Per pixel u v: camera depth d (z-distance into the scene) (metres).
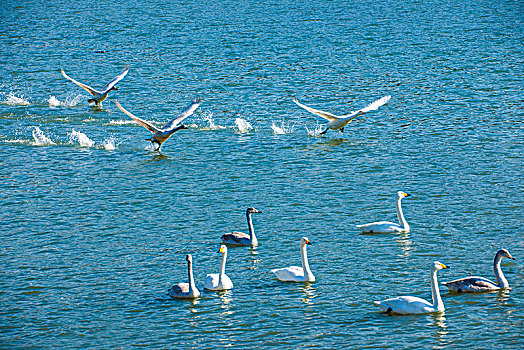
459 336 20.20
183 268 25.02
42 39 75.69
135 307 22.30
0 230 28.44
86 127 44.69
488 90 50.72
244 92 52.34
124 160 37.94
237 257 25.89
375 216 29.33
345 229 28.11
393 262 25.08
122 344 20.17
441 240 26.77
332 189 32.69
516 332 20.33
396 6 94.19
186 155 38.59
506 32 73.88
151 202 31.52
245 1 102.06
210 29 79.12
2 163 37.44
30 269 24.94
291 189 32.81
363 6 94.69
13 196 32.44
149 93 52.81
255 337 20.41
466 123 43.03
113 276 24.39
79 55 67.31
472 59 61.09
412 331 20.55
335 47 67.69
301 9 92.94
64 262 25.47
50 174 35.69
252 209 26.97
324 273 24.38
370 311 21.80
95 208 30.88
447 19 82.75
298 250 26.34
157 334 20.67
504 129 41.47
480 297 22.50
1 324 21.30
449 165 35.53
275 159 37.50
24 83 56.72
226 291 23.23
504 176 33.66
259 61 62.34
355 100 49.41
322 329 20.78
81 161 37.84
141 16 89.94
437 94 50.16
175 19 86.81
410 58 62.25
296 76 56.72
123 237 27.67
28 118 46.72
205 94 52.03
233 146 40.03
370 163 36.31
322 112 40.41
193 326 21.08
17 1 107.75
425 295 22.72
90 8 98.38
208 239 27.44
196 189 33.12
